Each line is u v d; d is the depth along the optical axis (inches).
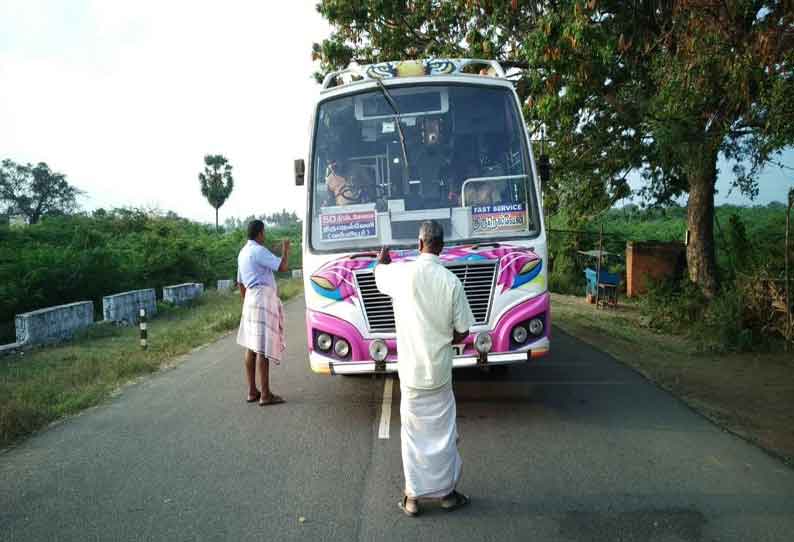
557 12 381.4
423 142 245.3
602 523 151.8
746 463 188.1
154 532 154.0
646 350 382.6
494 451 202.5
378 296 226.1
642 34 403.2
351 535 149.7
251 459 202.7
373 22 581.6
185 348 425.1
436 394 161.2
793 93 281.6
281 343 272.5
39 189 2165.4
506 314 225.0
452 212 236.1
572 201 622.5
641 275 719.1
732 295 419.2
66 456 211.5
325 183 243.8
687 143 401.7
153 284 833.5
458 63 262.2
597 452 199.2
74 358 390.0
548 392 275.3
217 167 2431.1
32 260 585.0
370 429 232.1
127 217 1147.9
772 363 342.3
